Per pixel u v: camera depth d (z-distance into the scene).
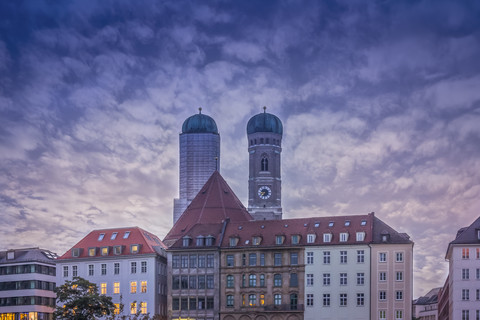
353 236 174.00
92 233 193.00
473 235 164.25
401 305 168.88
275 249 177.00
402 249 170.62
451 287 170.62
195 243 183.12
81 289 166.75
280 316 174.25
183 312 180.00
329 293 172.62
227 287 178.75
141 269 183.50
